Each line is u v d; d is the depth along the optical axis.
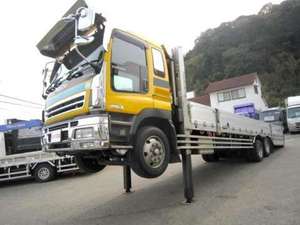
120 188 8.37
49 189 10.02
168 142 5.53
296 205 5.09
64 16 5.35
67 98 5.03
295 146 14.80
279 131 14.22
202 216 5.01
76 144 4.57
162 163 5.22
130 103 4.84
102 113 4.44
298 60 56.53
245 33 62.84
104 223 5.23
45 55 6.01
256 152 10.53
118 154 4.96
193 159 13.30
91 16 4.70
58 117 5.17
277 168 8.84
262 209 5.06
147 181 8.88
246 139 10.03
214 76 58.22
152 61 5.56
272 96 51.03
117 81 4.73
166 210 5.59
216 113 7.95
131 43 5.17
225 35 64.88
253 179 7.58
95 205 6.65
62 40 5.56
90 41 4.68
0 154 15.28
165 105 5.64
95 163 6.50
